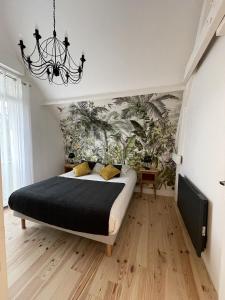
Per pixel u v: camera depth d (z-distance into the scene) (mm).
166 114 3889
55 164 4723
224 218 1319
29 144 3695
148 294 1510
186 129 3080
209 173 1833
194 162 2449
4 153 3184
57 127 4773
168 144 4090
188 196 2400
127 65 2930
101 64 2979
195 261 1917
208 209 1821
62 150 5039
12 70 3170
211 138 1819
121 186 3014
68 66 3055
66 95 3938
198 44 2031
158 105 3801
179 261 1916
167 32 2303
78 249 2107
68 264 1854
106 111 4199
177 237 2387
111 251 2020
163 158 4184
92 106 4188
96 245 2189
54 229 2543
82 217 1991
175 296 1495
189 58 2578
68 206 2119
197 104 2453
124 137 4418
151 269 1795
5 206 3242
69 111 4449
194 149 2480
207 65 2096
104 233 1905
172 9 2049
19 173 3490
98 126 4523
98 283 1615
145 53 2660
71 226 2037
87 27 2439
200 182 2143
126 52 2695
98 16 2285
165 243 2246
